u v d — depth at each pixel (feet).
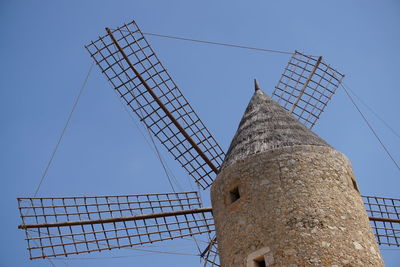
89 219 55.01
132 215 56.29
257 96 54.44
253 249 40.91
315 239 39.78
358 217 42.47
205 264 57.98
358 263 39.50
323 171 43.96
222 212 44.60
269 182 43.27
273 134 47.57
